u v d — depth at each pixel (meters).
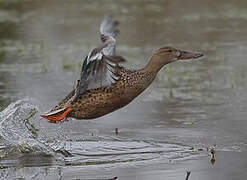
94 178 10.88
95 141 13.34
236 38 25.92
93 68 10.60
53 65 21.50
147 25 29.14
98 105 11.34
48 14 32.16
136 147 12.88
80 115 11.45
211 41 25.28
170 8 34.00
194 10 33.28
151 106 16.52
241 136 13.58
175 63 22.28
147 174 11.08
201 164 11.68
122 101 11.51
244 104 16.38
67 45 25.05
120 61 10.04
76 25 29.25
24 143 12.67
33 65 21.42
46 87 18.22
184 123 14.73
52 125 14.39
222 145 12.95
